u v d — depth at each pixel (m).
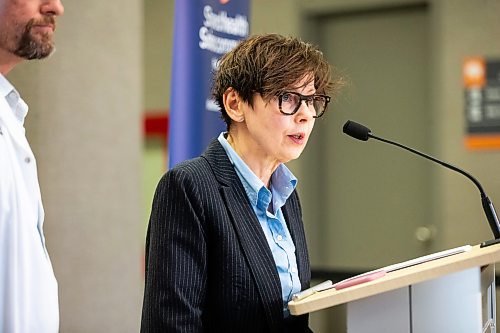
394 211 9.15
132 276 7.22
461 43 8.43
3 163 3.12
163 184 2.99
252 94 3.00
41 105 6.31
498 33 8.27
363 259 9.33
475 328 2.71
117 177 7.03
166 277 2.87
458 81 8.45
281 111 2.96
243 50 3.06
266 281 2.98
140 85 7.23
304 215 9.39
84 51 6.67
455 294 2.73
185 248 2.91
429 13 8.76
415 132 9.02
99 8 6.80
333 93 3.13
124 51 7.07
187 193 2.95
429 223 8.93
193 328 2.84
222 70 3.13
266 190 3.13
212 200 2.97
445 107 8.53
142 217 7.50
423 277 2.57
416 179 9.02
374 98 9.23
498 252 2.57
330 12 9.27
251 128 3.04
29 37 3.26
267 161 3.16
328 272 8.92
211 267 2.97
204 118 5.71
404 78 9.05
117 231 7.04
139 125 7.23
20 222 3.13
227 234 2.95
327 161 9.48
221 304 2.95
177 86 5.59
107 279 6.95
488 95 8.31
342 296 2.59
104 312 6.91
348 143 9.37
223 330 2.97
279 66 2.93
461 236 8.45
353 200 9.37
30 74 6.22
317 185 9.50
